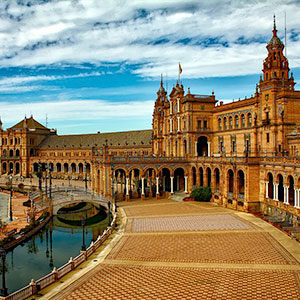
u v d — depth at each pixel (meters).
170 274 30.52
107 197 75.12
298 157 47.44
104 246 39.72
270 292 26.22
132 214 59.03
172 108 88.69
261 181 57.59
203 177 74.12
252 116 67.25
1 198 91.75
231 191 67.69
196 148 80.31
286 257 34.16
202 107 80.75
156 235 44.09
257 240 40.38
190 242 40.41
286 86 60.84
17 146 149.00
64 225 65.06
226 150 76.56
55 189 91.81
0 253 28.70
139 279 29.55
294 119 59.53
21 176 140.88
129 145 120.38
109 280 29.52
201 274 30.30
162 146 98.06
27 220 62.84
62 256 45.53
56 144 150.12
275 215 52.75
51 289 27.98
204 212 58.91
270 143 61.38
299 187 46.44
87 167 137.62
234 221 50.78
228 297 25.55
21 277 38.03
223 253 36.06
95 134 144.12
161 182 86.38
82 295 26.75
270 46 62.22
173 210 61.69
